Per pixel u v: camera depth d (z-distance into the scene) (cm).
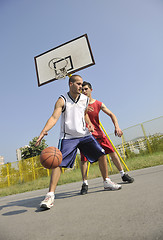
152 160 623
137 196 140
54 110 195
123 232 75
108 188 212
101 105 278
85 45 649
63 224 102
